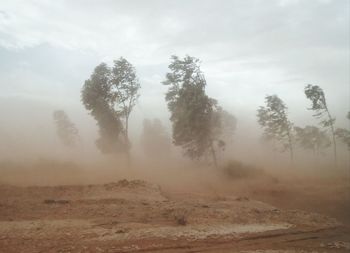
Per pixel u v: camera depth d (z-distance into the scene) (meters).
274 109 52.44
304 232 16.03
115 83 45.06
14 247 12.70
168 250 13.20
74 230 14.66
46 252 12.41
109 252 12.69
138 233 14.53
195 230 15.30
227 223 16.64
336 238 15.58
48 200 19.45
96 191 23.02
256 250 13.55
